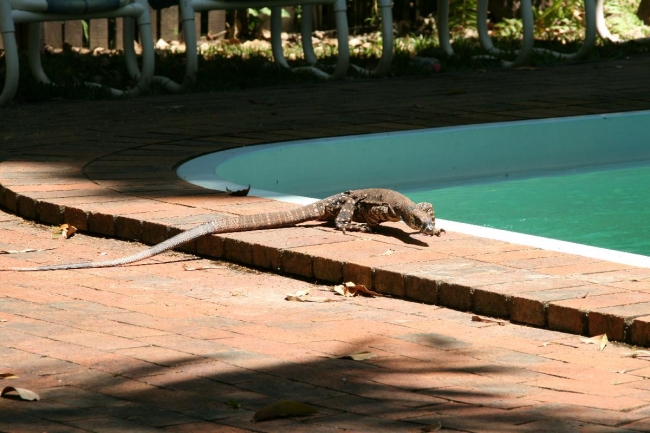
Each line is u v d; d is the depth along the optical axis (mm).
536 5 24234
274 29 18094
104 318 5980
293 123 12305
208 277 7094
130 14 15305
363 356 5270
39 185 9117
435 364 5191
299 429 4227
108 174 9562
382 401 4621
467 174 11828
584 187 11438
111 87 15969
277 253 7172
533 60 18375
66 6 14500
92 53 20016
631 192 11148
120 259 7336
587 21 18406
